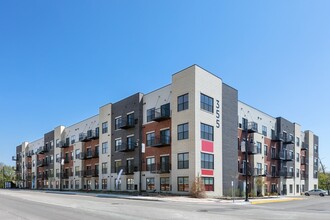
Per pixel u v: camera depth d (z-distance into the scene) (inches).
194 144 1365.7
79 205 833.5
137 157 1699.1
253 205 1018.1
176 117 1480.1
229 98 1657.2
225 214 657.0
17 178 3875.5
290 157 2397.9
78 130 2516.0
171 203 979.3
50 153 3004.4
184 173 1395.2
